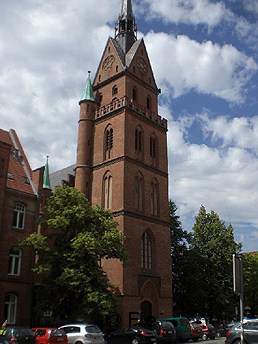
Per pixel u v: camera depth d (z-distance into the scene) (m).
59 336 27.70
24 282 39.50
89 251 34.28
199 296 59.44
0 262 38.03
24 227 41.34
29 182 44.94
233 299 61.88
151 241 53.34
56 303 34.97
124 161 52.84
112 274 47.78
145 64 64.94
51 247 36.84
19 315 38.28
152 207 55.59
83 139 58.38
